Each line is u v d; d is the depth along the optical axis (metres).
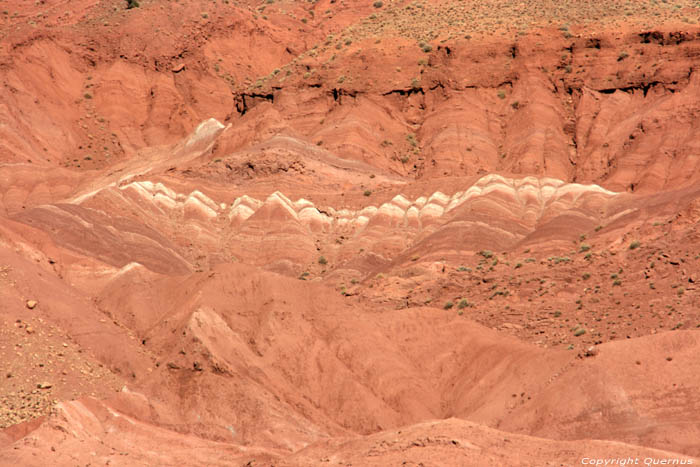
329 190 125.81
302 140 137.00
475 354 72.62
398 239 111.38
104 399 67.31
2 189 137.12
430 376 72.31
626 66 141.50
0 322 72.94
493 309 84.94
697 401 59.09
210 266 112.00
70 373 70.44
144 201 117.44
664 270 83.56
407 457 51.56
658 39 142.50
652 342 63.78
